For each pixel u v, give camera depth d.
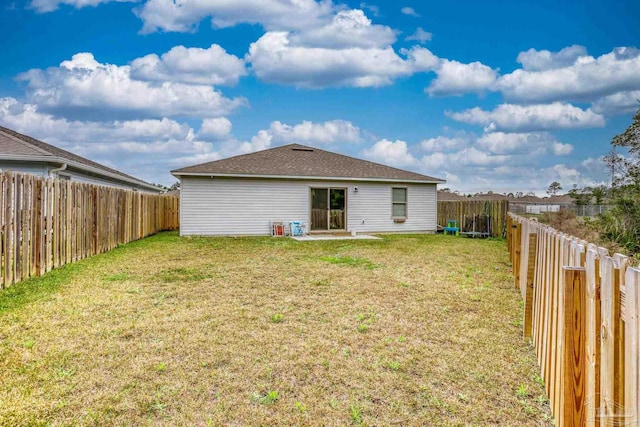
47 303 5.35
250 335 4.34
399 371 3.51
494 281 7.32
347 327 4.64
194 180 15.77
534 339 4.07
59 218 7.83
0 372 3.33
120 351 3.83
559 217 14.66
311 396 3.07
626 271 1.65
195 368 3.51
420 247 12.65
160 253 10.59
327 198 17.39
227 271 8.02
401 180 18.00
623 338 1.71
